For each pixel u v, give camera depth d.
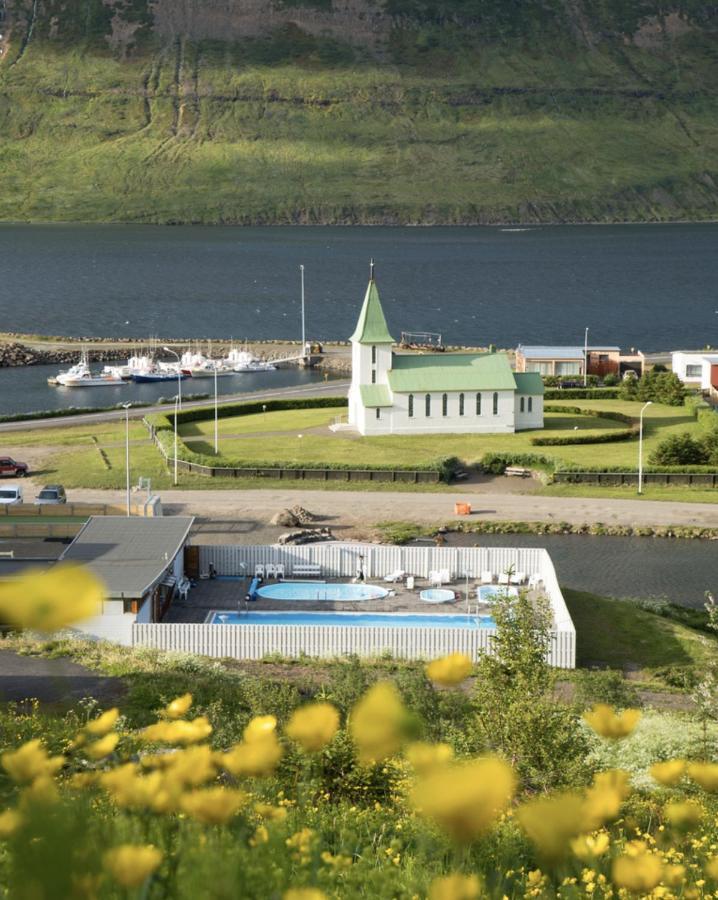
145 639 72.75
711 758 41.28
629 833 15.32
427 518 115.75
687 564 102.75
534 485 130.38
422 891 9.42
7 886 4.67
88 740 9.03
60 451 144.50
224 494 123.62
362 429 154.38
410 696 47.47
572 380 196.38
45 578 4.54
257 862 8.41
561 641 72.75
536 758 32.94
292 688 46.84
